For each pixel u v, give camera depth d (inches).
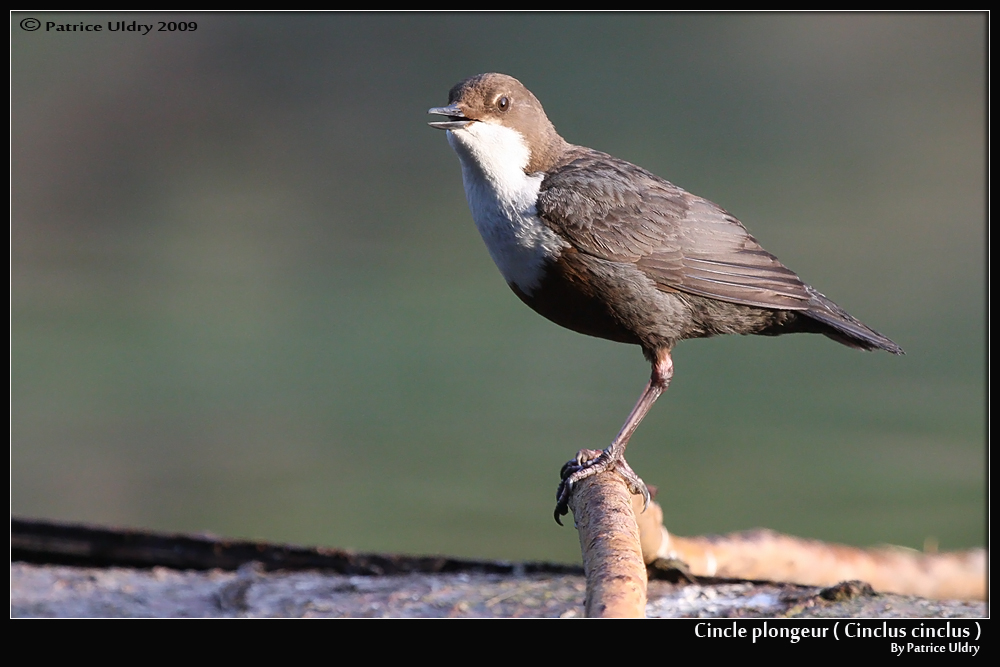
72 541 370.0
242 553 367.2
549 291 409.7
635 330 410.0
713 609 321.1
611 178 408.8
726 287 407.2
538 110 419.2
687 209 414.6
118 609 324.8
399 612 320.2
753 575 366.0
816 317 413.1
